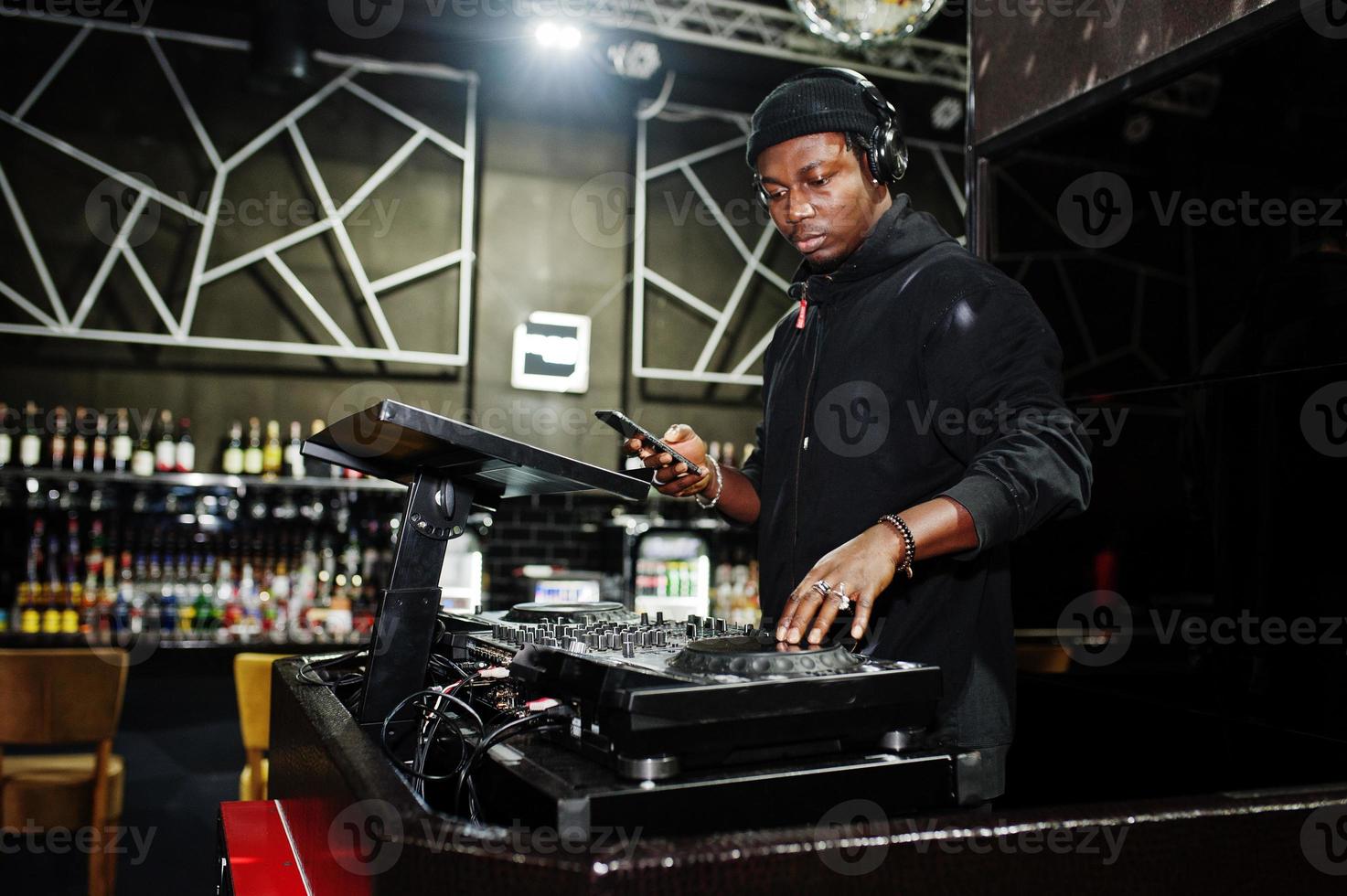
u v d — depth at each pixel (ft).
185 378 15.01
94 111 14.80
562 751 2.59
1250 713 4.21
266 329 15.37
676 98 17.62
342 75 16.01
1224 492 4.34
